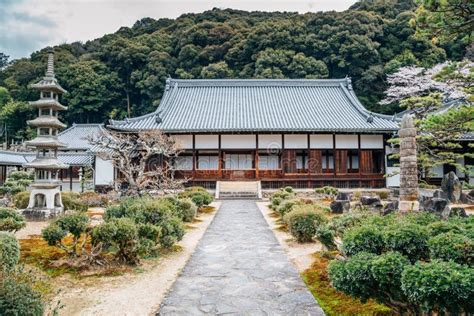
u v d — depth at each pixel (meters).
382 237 4.72
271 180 28.36
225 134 28.86
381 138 29.02
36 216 14.49
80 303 5.66
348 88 34.59
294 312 5.22
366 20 52.66
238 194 26.20
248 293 6.07
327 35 53.00
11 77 65.06
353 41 50.09
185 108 31.73
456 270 3.34
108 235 7.43
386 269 3.87
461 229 4.48
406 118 8.68
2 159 31.11
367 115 29.73
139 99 63.56
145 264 7.98
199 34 61.28
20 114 57.97
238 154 29.59
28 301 3.80
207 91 34.72
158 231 8.48
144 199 11.74
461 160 29.20
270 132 28.20
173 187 19.48
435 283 3.25
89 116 62.00
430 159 19.50
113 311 5.36
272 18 68.50
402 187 8.54
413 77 36.06
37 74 62.97
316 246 9.66
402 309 4.14
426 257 4.44
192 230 12.59
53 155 15.76
